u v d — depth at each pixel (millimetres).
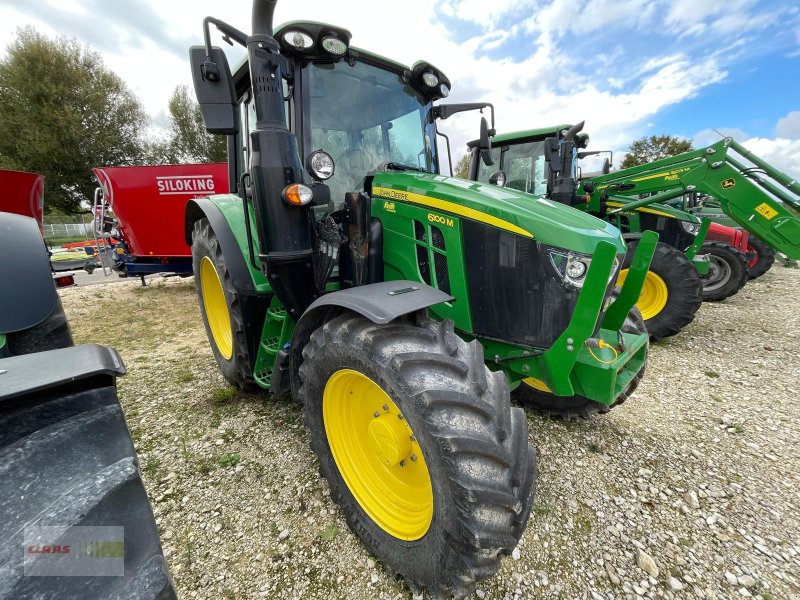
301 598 1456
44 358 852
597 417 2662
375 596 1460
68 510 735
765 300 5973
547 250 1708
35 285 1255
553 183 4480
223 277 2607
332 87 2199
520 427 1432
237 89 2643
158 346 4250
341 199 2242
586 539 1702
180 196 6449
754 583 1515
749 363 3570
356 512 1673
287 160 1795
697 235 5133
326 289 2211
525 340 1831
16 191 3062
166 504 1900
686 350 3900
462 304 1918
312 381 1729
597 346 1887
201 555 1631
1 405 815
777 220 3979
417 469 1559
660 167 4793
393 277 2125
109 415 909
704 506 1890
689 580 1527
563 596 1458
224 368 2990
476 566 1248
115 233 7371
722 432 2486
